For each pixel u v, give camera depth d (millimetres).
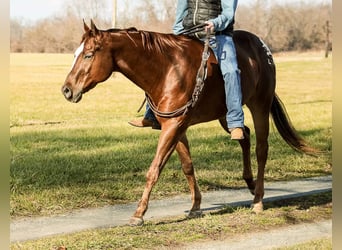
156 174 8000
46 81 34719
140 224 8250
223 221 8711
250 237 8000
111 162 13273
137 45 7824
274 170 13062
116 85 34750
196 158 14047
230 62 8250
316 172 13023
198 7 8523
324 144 16719
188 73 8008
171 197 10578
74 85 7562
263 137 9352
